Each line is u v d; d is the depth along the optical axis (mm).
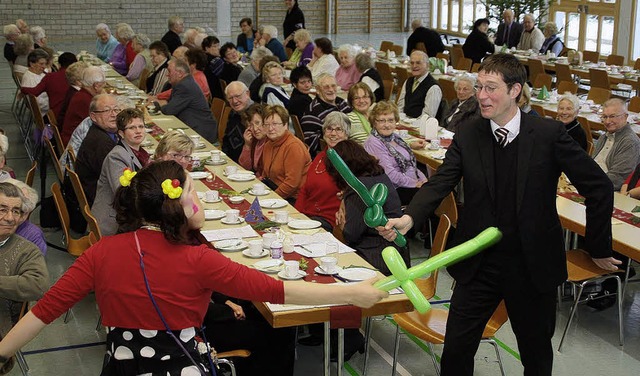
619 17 15164
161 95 9266
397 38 21656
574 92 9742
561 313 5055
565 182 5387
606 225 3076
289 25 15875
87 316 5074
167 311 2303
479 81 2959
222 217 4648
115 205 2369
